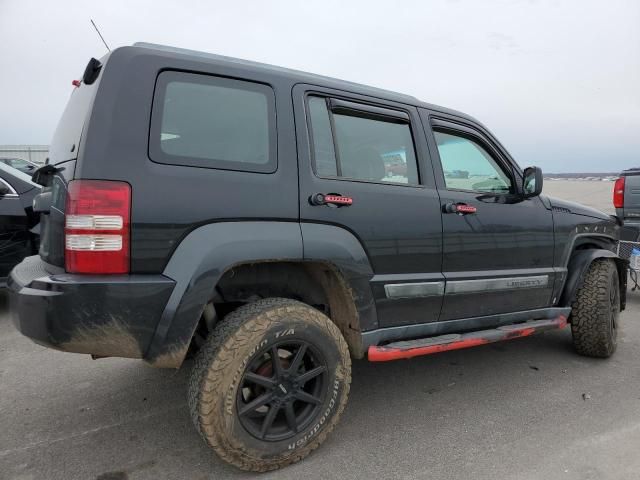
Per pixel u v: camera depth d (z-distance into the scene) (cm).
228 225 224
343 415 300
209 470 238
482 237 324
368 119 291
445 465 244
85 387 334
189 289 211
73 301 194
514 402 321
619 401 323
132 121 210
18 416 293
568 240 386
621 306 445
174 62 227
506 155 362
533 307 367
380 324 280
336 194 258
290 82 260
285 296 275
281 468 240
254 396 240
